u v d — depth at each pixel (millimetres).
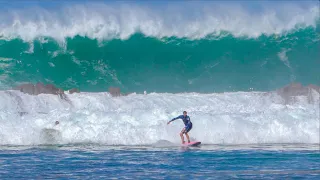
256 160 72875
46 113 94938
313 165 69062
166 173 63500
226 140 92812
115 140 89750
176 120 94438
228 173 63594
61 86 126500
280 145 89438
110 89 110688
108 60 132000
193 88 131250
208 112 99688
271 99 110500
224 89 130250
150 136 91062
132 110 96750
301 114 99750
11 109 96688
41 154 77062
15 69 125688
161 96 108625
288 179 60562
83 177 61125
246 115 97812
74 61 129750
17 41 129000
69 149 82375
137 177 61219
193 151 81188
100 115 93938
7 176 61312
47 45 130000
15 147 84312
